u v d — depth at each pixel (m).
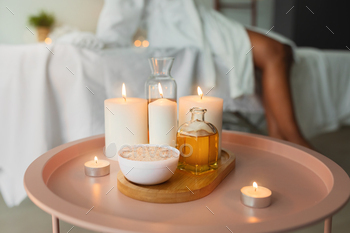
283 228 0.39
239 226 0.39
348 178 0.55
